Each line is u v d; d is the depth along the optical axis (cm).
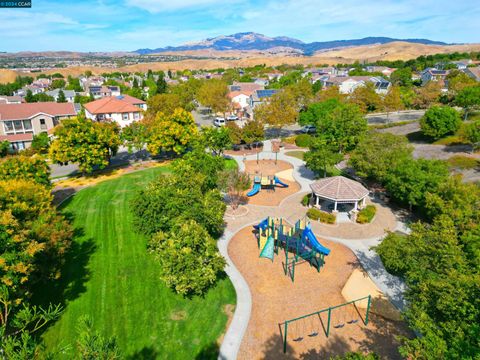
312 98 8588
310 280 2470
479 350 1213
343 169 5038
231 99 9850
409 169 3353
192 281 2108
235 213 3659
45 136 6303
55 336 1931
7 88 13750
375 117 8481
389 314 2123
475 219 2342
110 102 7769
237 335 1958
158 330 1992
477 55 17212
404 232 3155
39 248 1861
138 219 2616
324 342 1908
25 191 2539
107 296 2289
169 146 5350
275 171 5122
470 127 4969
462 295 1487
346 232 3191
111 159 5747
